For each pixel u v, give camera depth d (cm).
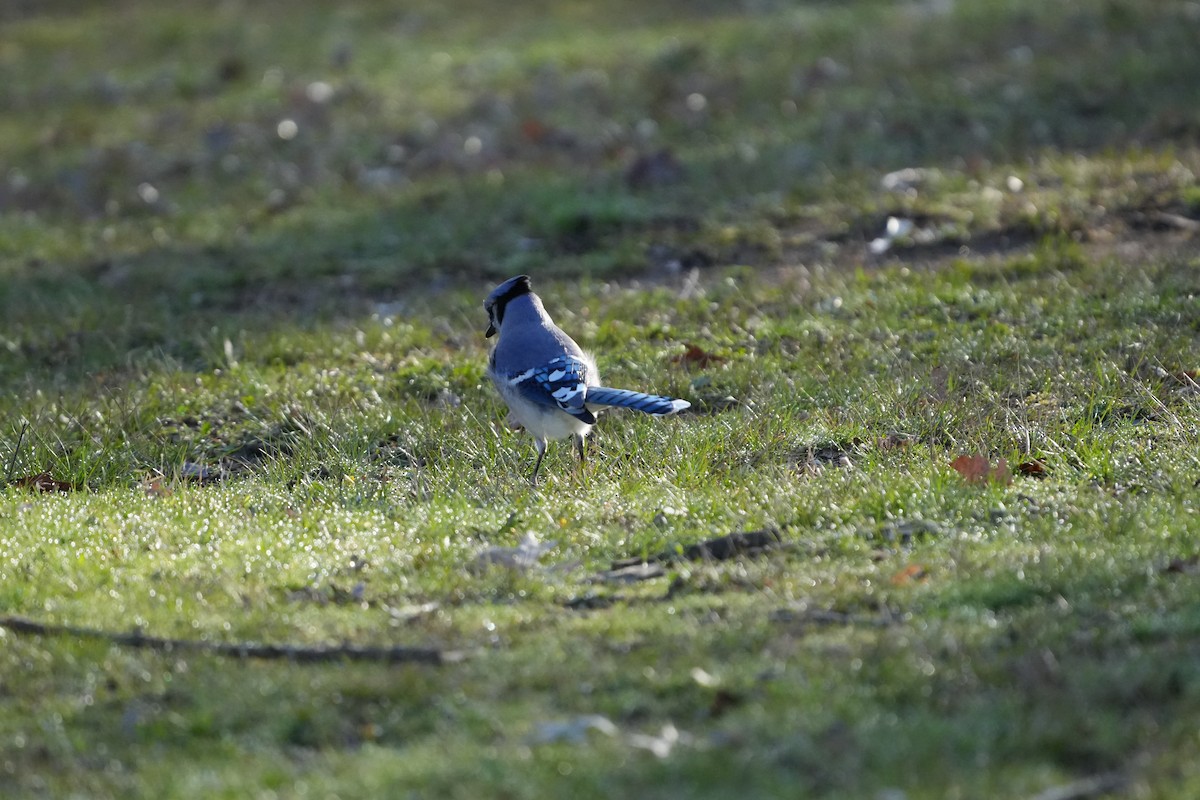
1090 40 2566
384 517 1008
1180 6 2688
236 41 3102
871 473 1019
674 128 2347
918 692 674
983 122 2209
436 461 1175
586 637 768
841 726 645
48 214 2169
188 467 1226
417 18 3203
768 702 674
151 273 1850
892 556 872
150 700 729
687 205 1956
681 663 722
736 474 1065
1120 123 2136
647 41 2867
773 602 803
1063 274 1520
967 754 620
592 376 1154
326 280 1791
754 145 2203
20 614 842
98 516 1034
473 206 2025
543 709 687
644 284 1692
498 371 1159
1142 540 861
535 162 2239
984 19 2747
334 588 877
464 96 2625
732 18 3023
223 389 1390
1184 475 981
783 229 1827
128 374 1477
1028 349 1319
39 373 1514
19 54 3123
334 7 3331
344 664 753
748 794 596
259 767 653
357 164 2295
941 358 1325
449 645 770
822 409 1203
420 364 1423
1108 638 717
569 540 938
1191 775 589
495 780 619
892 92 2394
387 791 618
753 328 1470
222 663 761
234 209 2122
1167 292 1426
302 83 2752
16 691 746
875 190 1925
